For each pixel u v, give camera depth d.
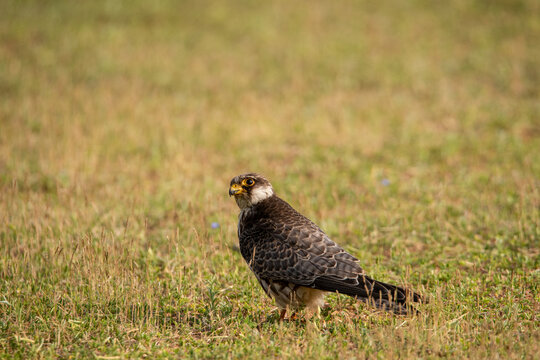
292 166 17.19
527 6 33.66
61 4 35.16
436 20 33.12
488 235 12.22
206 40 30.75
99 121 20.39
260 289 10.26
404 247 11.97
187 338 8.58
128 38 30.62
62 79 24.70
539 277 10.19
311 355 7.78
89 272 10.02
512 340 7.91
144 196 14.66
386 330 8.28
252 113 21.53
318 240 8.99
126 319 9.03
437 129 19.88
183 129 19.92
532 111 20.83
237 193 9.63
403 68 26.56
